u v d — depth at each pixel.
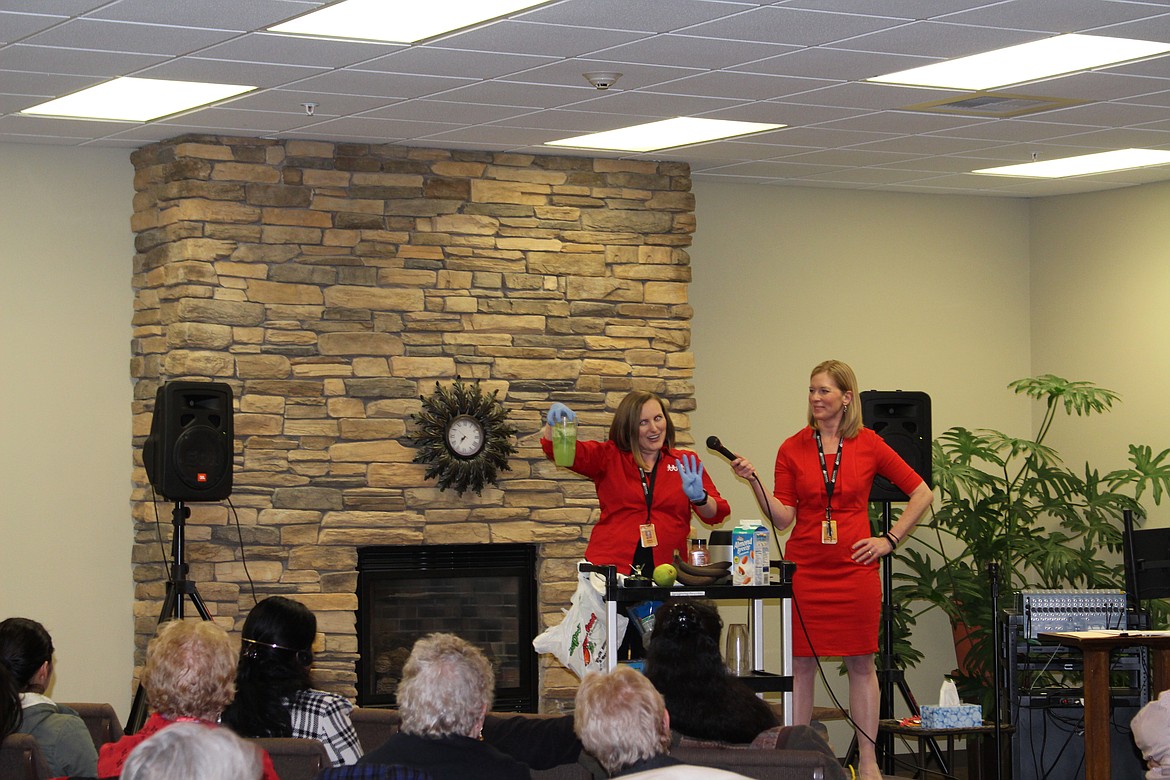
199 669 3.23
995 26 4.79
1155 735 3.60
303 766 3.32
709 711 3.46
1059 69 5.47
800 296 8.50
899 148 7.21
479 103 6.03
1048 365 8.99
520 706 7.30
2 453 6.86
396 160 7.02
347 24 4.77
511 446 7.16
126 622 7.08
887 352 8.73
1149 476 7.88
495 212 7.21
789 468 5.53
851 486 5.42
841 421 5.48
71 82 5.61
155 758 2.11
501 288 7.22
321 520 6.88
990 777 6.98
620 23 4.74
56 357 6.98
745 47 5.08
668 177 7.57
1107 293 8.58
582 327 7.37
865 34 4.89
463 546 7.22
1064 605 6.15
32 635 4.25
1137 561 6.32
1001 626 6.45
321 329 6.88
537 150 7.20
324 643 6.83
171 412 6.00
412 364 7.03
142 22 4.73
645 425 5.47
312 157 6.87
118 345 7.09
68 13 4.61
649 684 2.95
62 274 7.00
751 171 7.92
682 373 7.59
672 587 4.68
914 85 5.72
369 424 6.95
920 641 8.77
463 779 2.96
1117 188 8.52
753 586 4.74
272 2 4.48
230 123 6.45
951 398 8.89
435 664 3.03
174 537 6.07
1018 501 8.24
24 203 6.93
